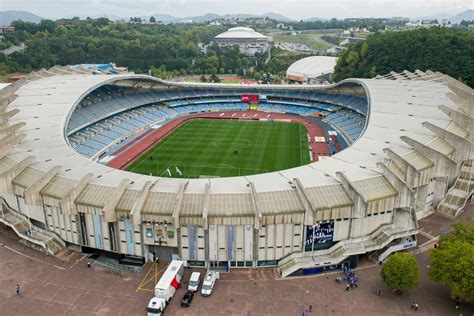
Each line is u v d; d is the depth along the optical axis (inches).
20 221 3058.6
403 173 3048.7
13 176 2987.2
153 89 7667.3
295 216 2541.8
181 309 2263.8
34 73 6127.0
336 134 6146.7
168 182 2847.0
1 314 2239.2
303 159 4985.2
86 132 5457.7
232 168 4665.4
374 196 2736.2
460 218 3307.1
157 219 2544.3
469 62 7765.8
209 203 2588.6
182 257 2655.0
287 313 2244.1
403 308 2284.7
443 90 5083.7
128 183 2807.6
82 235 2755.9
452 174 3221.0
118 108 6471.5
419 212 3267.7
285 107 7839.6
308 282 2519.7
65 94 5009.8
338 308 2284.7
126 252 2709.2
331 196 2682.1
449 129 3855.8
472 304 2321.6
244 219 2519.7
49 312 2256.4
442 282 2330.2
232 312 2247.8
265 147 5482.3
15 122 4136.3
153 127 6486.2
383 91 5157.5
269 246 2628.0
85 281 2519.7
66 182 2854.3
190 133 6166.3
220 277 2564.0
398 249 2768.2
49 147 3548.2
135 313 2250.2
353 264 2657.5
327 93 7765.8
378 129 3946.9
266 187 2758.4
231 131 6304.1
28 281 2514.8
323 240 2684.5
